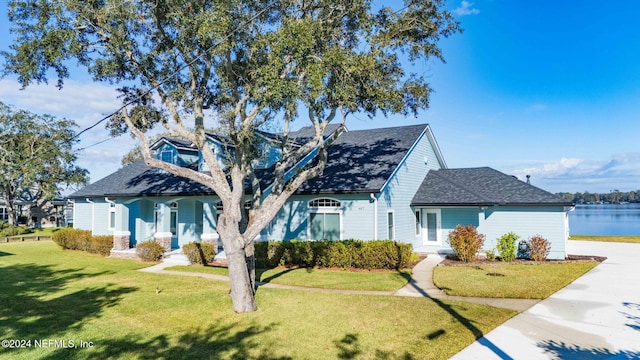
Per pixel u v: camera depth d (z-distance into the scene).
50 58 9.97
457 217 20.75
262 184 18.17
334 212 17.50
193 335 8.10
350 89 10.06
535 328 8.28
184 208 22.53
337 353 7.01
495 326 8.41
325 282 13.23
